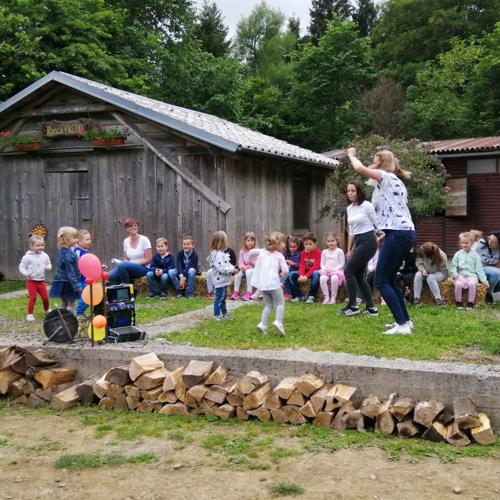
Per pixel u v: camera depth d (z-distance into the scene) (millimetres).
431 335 6227
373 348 5648
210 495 3650
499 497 3520
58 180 12195
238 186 11234
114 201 11695
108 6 22984
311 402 4777
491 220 16641
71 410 5441
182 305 8859
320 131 33281
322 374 5027
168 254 9867
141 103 11531
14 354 5938
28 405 5641
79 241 8148
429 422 4414
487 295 8648
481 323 6902
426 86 31703
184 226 11078
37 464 4219
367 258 7211
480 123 28969
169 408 5188
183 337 6348
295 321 7184
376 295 8625
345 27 32562
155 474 3986
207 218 10883
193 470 4031
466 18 34688
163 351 5625
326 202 15211
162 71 26500
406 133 29781
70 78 11273
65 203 12141
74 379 5852
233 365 5328
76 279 7426
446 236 17344
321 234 15156
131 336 6160
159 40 26656
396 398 4754
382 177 6043
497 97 28734
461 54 29984
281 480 3826
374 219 7160
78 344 5996
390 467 3973
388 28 38500
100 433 4789
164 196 11242
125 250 9820
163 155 11125
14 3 17688
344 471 3924
